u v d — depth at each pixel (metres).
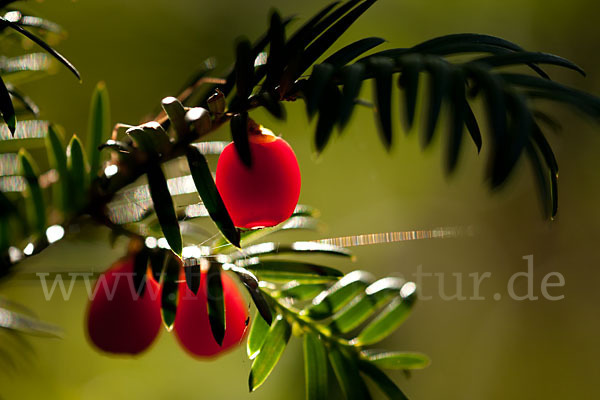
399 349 0.82
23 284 0.25
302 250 0.24
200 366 0.60
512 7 0.92
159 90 0.74
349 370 0.24
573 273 0.90
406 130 0.21
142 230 0.24
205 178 0.23
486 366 0.88
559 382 0.87
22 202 0.25
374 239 0.26
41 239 0.24
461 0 0.92
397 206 0.92
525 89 0.21
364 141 0.87
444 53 0.22
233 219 0.23
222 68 0.82
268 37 0.23
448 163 0.21
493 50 0.22
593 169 0.88
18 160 0.25
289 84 0.22
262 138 0.23
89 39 0.67
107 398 0.53
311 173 0.88
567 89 0.21
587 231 0.90
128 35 0.71
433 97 0.21
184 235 0.25
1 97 0.23
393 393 0.24
